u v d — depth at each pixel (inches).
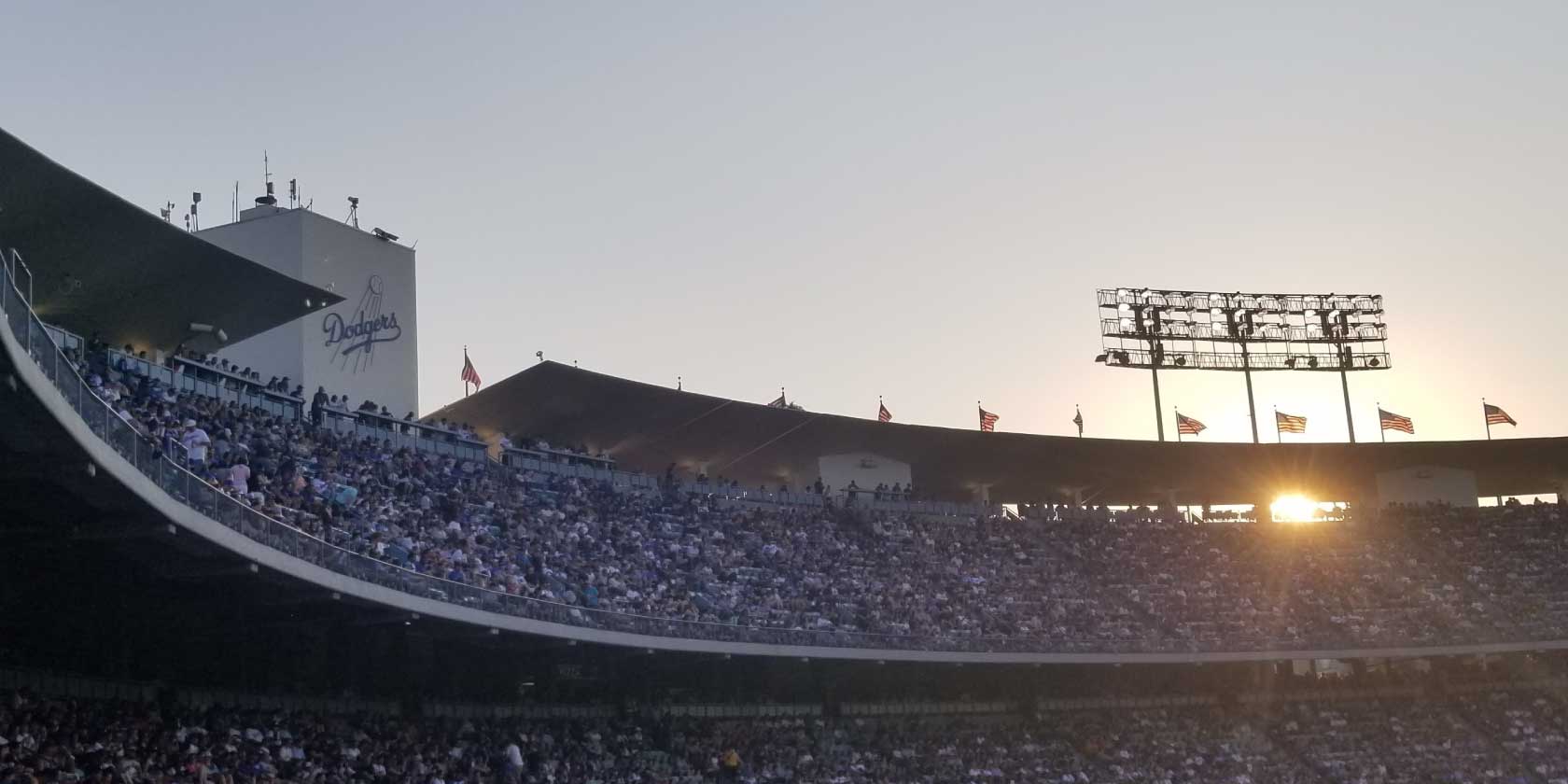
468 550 1886.1
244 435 1731.1
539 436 2659.9
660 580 2208.4
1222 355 3491.6
